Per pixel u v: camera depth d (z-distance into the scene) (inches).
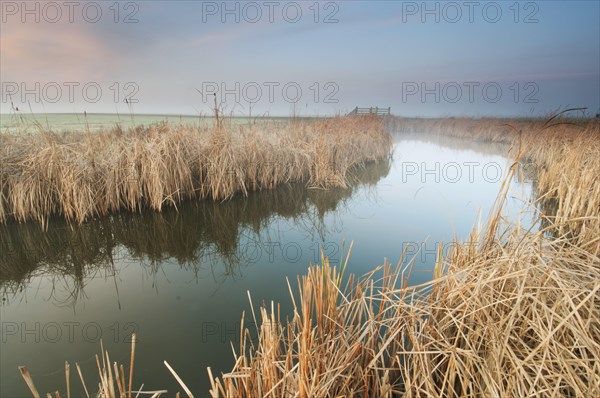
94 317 138.6
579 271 80.0
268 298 151.9
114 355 113.4
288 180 359.9
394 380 89.4
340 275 99.3
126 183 253.9
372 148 524.7
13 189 224.4
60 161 235.1
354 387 79.4
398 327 86.8
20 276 180.9
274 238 233.5
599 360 61.1
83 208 230.4
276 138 387.5
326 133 433.4
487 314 75.0
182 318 136.9
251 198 313.7
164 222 255.4
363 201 318.3
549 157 390.3
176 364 108.5
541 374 63.2
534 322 73.6
